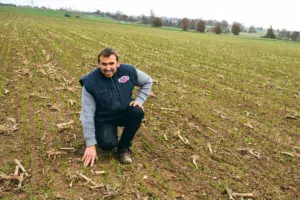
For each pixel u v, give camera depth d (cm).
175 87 952
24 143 496
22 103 677
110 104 425
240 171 455
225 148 527
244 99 870
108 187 389
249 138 578
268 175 450
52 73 992
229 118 688
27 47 1577
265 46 3872
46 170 422
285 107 817
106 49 400
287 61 2088
